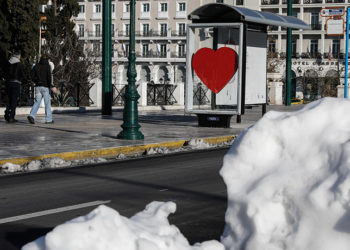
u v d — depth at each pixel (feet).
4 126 58.54
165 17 335.67
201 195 25.49
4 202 24.12
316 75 282.15
